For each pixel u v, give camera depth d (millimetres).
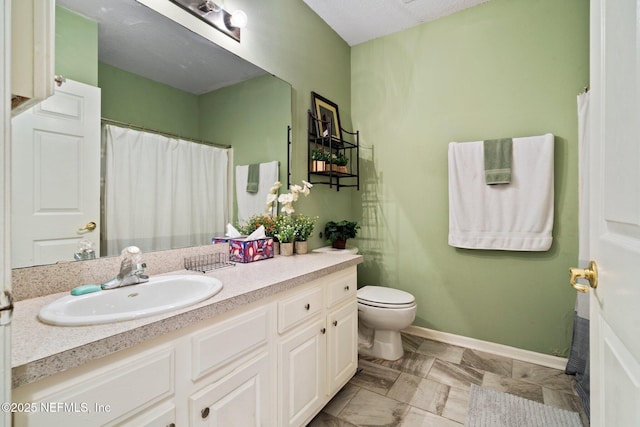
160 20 1354
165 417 809
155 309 831
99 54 1154
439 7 2295
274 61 1950
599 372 666
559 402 1621
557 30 2008
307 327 1390
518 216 2072
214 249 1579
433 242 2461
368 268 2770
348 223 2361
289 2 2088
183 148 1448
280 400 1214
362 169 2795
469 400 1647
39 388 602
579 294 1768
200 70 1521
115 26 1205
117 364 719
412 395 1699
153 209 1326
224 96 1637
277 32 1980
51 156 1021
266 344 1154
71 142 1071
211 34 1572
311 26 2307
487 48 2236
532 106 2082
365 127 2779
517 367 2006
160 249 1350
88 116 1118
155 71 1337
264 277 1268
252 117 1788
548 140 1967
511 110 2150
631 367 501
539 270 2064
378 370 1968
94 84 1137
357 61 2830
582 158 1765
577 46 1954
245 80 1748
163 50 1368
